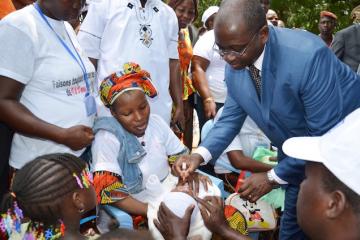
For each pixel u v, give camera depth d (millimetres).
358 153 1360
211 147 2852
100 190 2648
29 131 2533
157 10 3494
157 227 2279
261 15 2305
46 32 2604
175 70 3840
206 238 2373
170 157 2959
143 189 2797
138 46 3355
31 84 2602
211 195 2457
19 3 3322
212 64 4496
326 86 2383
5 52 2479
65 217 1876
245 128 3373
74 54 2744
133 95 2684
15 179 1895
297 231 2859
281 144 2709
